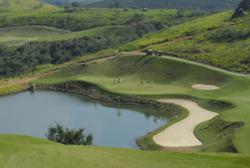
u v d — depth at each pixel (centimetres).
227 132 9056
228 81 15025
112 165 3769
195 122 10994
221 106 12100
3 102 15425
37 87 17550
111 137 10594
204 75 16025
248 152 7262
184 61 17375
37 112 13750
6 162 3566
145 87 15838
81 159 3822
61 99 15725
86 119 12706
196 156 4303
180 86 15825
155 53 18588
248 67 16025
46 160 3697
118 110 13838
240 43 18688
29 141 4688
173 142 9350
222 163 4084
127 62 18588
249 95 13238
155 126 11712
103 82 16800
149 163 3941
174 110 12988
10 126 12050
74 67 18888
